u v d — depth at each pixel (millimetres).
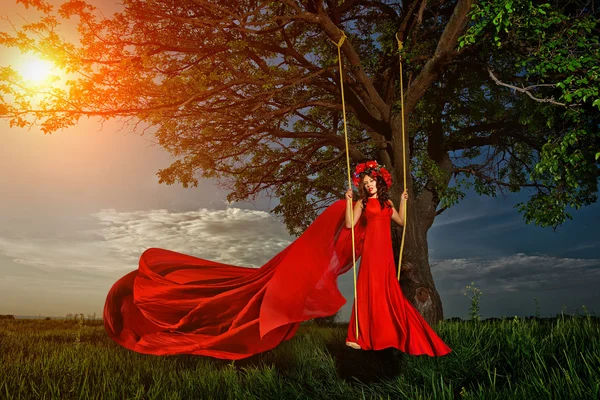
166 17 10234
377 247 4977
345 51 10344
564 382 4020
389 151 12031
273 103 11977
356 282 4883
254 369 6262
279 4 10000
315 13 10453
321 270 5668
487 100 11781
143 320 6922
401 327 4695
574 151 8594
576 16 8664
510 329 6266
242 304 6363
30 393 5168
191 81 10797
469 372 5184
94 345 8867
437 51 10016
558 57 7895
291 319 5496
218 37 10594
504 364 5367
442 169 12820
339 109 12289
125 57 10367
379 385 5242
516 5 7586
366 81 10953
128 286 7117
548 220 10133
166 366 6750
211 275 7059
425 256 10812
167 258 7375
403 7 12273
